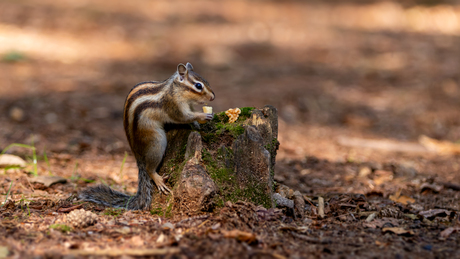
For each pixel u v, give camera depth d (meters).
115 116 17.48
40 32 29.73
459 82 22.84
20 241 6.10
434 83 22.92
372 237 6.80
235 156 7.30
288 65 26.28
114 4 38.78
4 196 8.83
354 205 8.30
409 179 11.38
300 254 6.00
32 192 9.22
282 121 17.88
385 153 14.35
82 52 26.58
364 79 23.98
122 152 13.61
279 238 6.48
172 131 8.02
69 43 28.14
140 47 28.34
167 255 5.72
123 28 32.31
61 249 5.88
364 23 37.72
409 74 24.53
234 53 28.17
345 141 15.71
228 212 6.91
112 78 22.34
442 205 9.13
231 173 7.29
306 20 38.31
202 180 7.04
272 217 7.04
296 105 19.88
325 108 19.73
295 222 7.36
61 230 6.52
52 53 25.88
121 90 20.78
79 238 6.29
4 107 17.19
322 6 44.22
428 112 19.11
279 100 20.30
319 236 6.75
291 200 7.76
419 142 15.81
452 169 12.59
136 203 8.07
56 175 10.77
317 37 32.88
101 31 31.27
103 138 14.88
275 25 36.09
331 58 27.89
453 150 14.55
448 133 16.81
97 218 7.06
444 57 27.59
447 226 7.47
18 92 19.25
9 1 35.72
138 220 7.12
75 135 14.94
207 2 42.84
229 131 7.40
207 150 7.38
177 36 31.38
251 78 23.62
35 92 19.41
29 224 6.80
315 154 14.09
